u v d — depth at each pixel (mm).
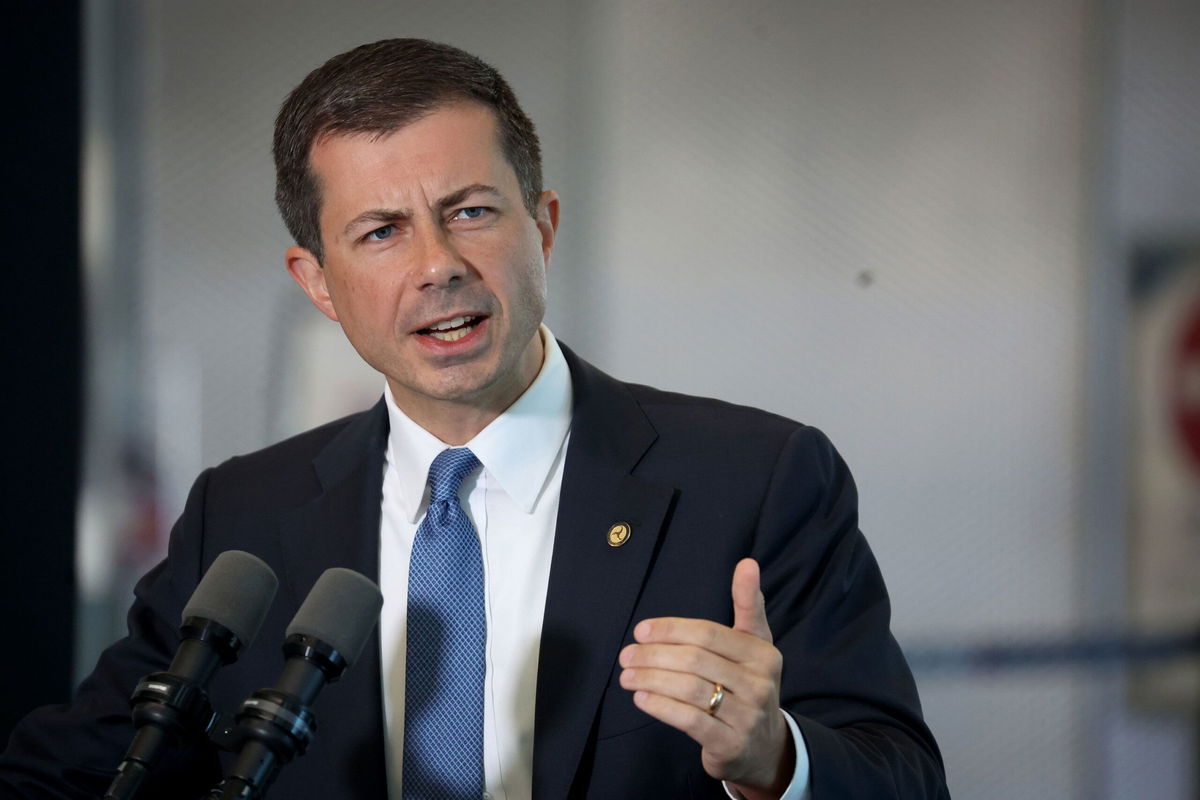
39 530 8078
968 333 10320
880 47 10258
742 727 3857
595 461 5465
